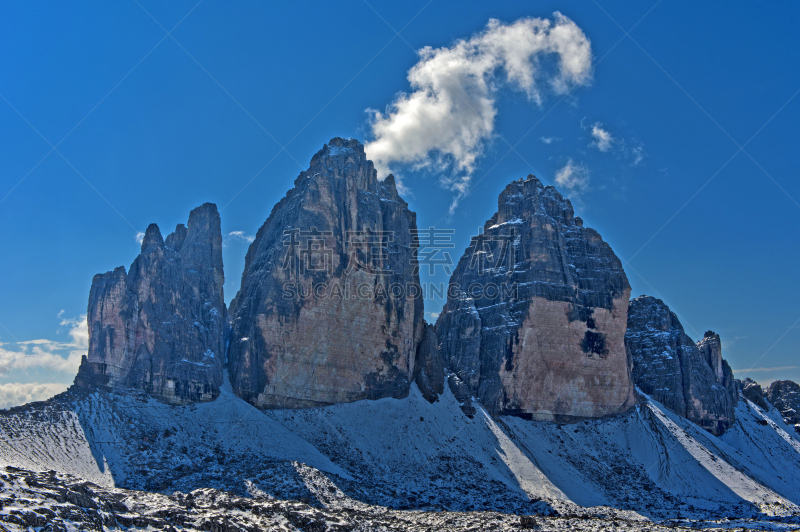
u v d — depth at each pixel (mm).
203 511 123125
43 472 121375
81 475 148750
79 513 90688
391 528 134000
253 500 139500
